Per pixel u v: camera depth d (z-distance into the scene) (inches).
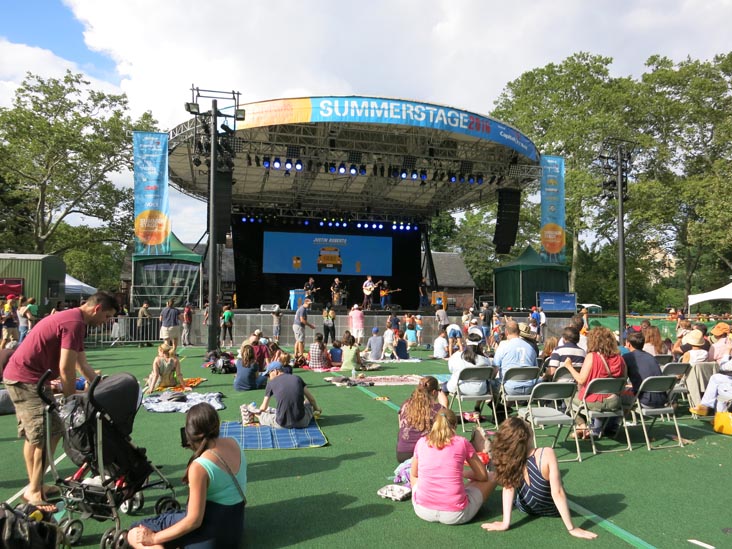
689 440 249.3
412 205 1163.9
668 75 1380.4
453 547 138.3
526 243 1584.6
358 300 1135.0
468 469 178.4
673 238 1514.5
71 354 156.7
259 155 836.0
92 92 1111.6
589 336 241.8
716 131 1336.1
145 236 746.8
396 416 295.6
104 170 1186.0
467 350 297.7
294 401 261.0
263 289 1091.3
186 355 613.9
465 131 718.5
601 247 1590.8
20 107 1056.2
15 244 1186.6
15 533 106.3
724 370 293.4
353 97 682.2
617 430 253.9
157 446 230.8
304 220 1134.4
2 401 290.5
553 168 888.3
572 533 145.9
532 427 220.5
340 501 170.1
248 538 143.3
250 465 206.1
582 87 1366.9
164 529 124.6
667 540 143.3
